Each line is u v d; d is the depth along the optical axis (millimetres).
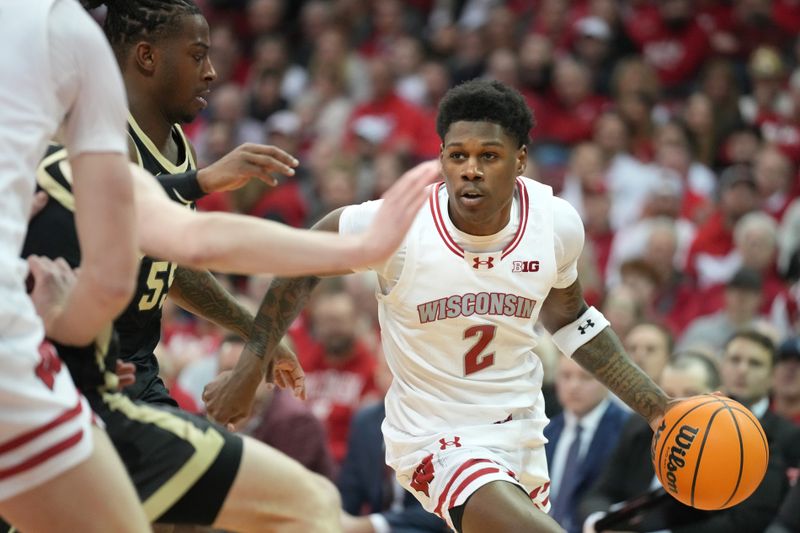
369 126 30312
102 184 6449
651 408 9867
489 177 9195
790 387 15953
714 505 9484
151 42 9438
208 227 6406
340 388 19891
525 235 9602
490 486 9109
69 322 6684
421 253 9500
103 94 6551
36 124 6492
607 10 31812
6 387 6277
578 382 15070
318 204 28078
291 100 33688
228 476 7426
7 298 6328
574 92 30016
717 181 27812
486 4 34938
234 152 8336
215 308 10398
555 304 10227
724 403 9555
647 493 13289
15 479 6379
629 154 28141
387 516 15227
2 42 6473
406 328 9695
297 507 7516
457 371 9648
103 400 7473
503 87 9414
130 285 6504
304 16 36375
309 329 22062
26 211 6586
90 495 6535
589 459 14977
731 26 31812
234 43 36688
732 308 20531
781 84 29578
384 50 34656
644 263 22516
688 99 30016
